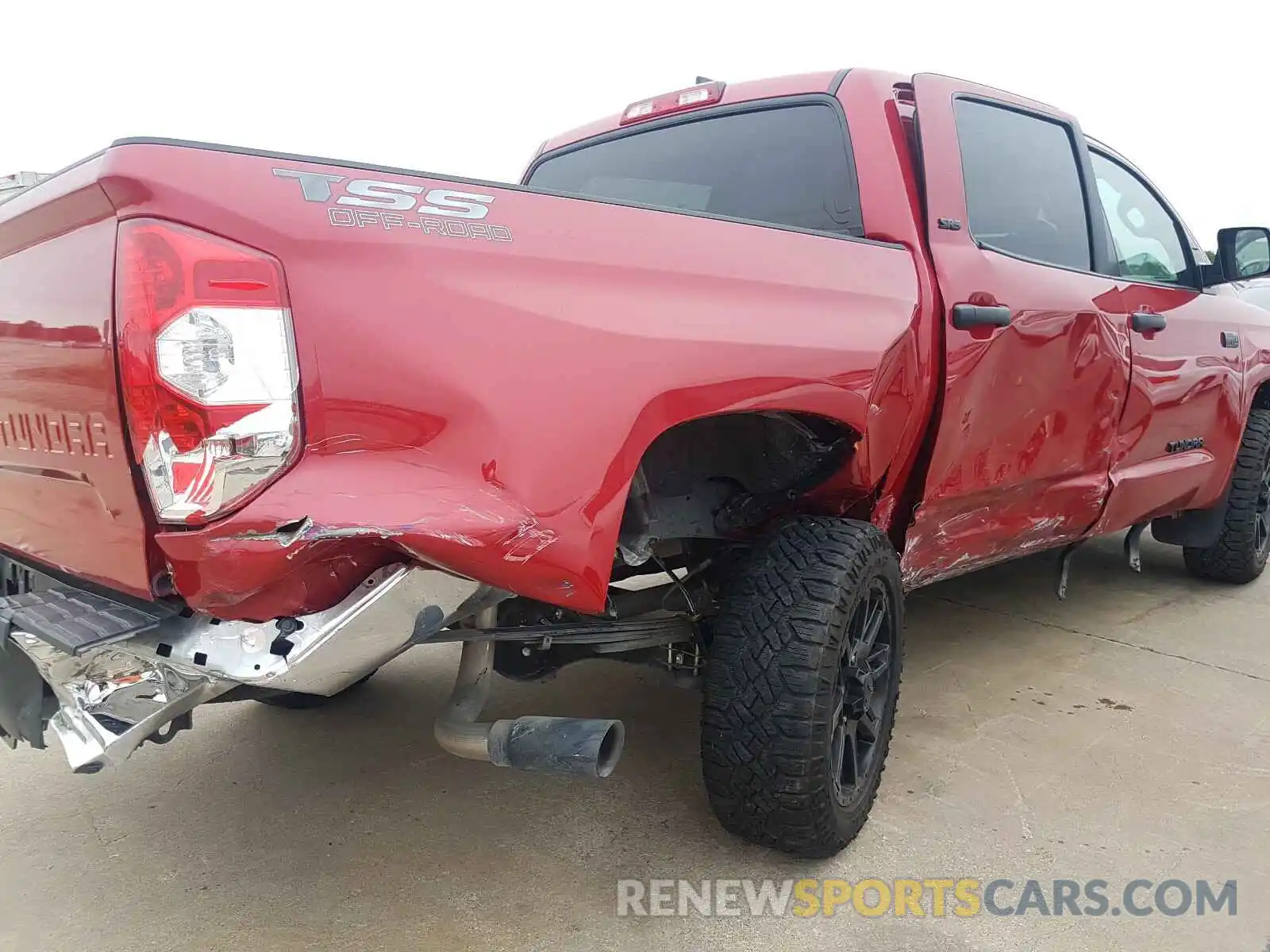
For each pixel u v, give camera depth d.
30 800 2.64
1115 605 4.40
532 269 1.67
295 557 1.40
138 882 2.23
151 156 1.39
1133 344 3.40
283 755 2.91
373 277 1.49
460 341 1.54
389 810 2.57
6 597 1.81
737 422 2.30
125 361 1.42
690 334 1.84
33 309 1.65
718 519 2.35
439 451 1.52
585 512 1.64
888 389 2.34
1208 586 4.73
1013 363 2.78
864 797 2.36
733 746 2.11
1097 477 3.43
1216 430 4.11
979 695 3.32
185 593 1.48
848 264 2.31
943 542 2.87
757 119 2.91
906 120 2.72
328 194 1.50
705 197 2.98
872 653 2.49
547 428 1.60
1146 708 3.21
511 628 2.11
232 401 1.40
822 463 2.38
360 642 1.52
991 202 2.90
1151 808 2.56
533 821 2.50
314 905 2.13
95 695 1.60
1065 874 2.25
